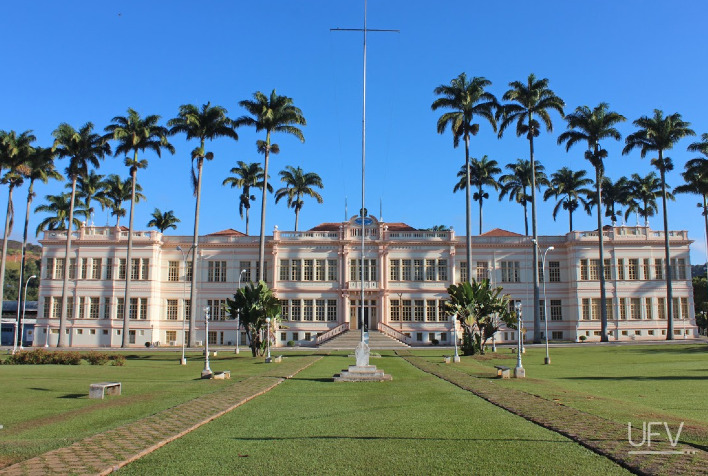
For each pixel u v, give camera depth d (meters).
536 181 82.50
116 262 72.56
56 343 71.44
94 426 15.32
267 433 14.07
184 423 15.30
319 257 73.38
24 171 64.69
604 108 65.25
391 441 13.03
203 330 73.25
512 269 74.44
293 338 71.94
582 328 71.44
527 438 13.16
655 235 73.19
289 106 63.72
